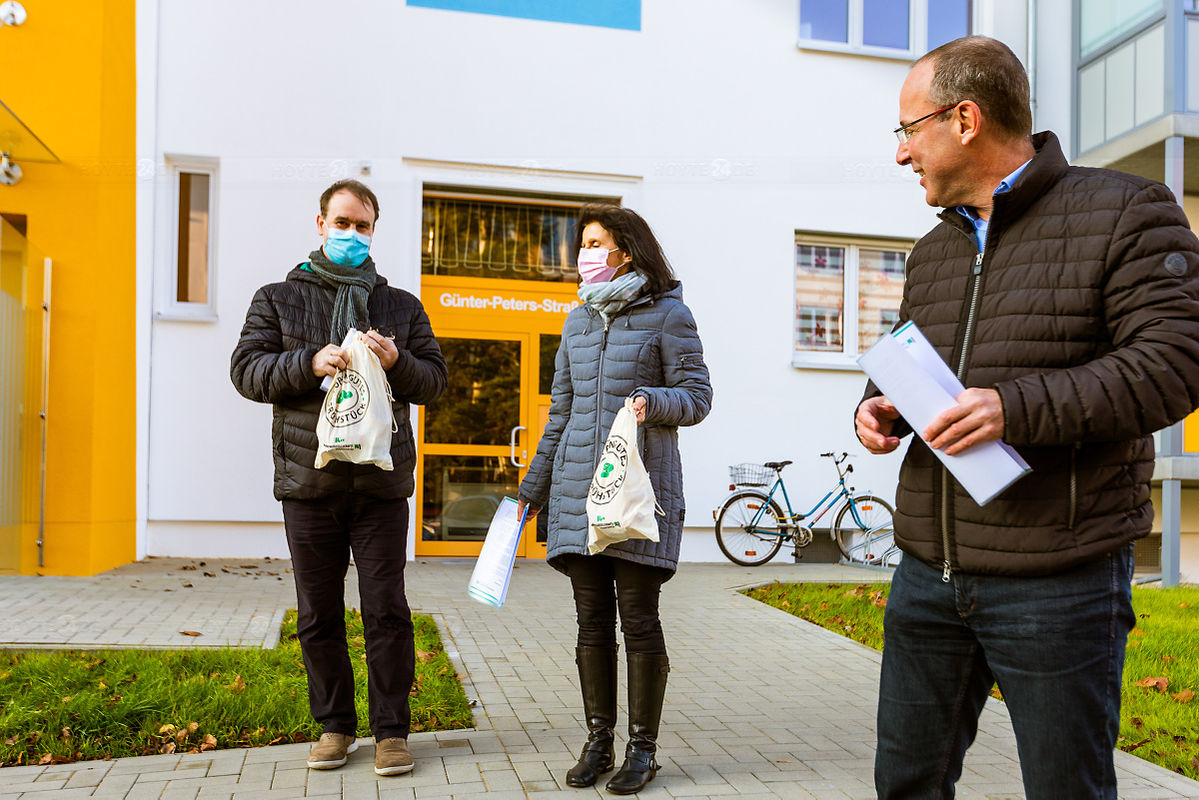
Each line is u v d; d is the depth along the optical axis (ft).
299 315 10.95
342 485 10.53
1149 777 11.12
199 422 26.99
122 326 24.79
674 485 10.53
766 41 31.32
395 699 10.79
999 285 6.23
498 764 11.04
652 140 30.37
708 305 30.60
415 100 28.68
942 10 33.24
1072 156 33.42
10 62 23.16
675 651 17.62
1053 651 5.84
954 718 6.64
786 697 14.60
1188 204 33.63
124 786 10.21
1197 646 17.76
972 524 6.18
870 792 10.41
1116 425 5.42
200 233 27.96
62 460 22.75
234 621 17.76
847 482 31.37
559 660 16.26
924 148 6.49
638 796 10.09
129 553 25.50
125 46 25.20
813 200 31.48
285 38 27.94
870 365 6.23
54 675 13.51
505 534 11.09
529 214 30.14
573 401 10.98
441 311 29.32
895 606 6.82
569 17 29.84
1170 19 29.25
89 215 23.09
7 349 21.54
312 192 27.91
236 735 11.94
